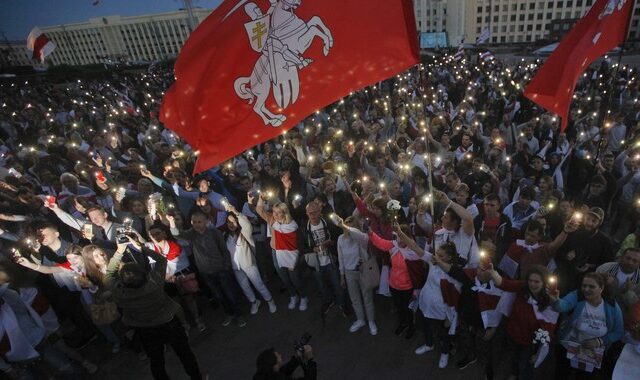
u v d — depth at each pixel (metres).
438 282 4.23
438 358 4.74
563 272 4.46
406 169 6.80
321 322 5.57
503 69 22.45
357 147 8.13
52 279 5.27
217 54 3.26
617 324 3.44
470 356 4.50
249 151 9.20
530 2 84.69
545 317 3.67
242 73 3.28
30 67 37.78
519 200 5.31
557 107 4.56
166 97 3.42
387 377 4.61
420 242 5.33
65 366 4.74
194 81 3.33
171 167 7.09
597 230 4.41
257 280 5.62
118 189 6.33
